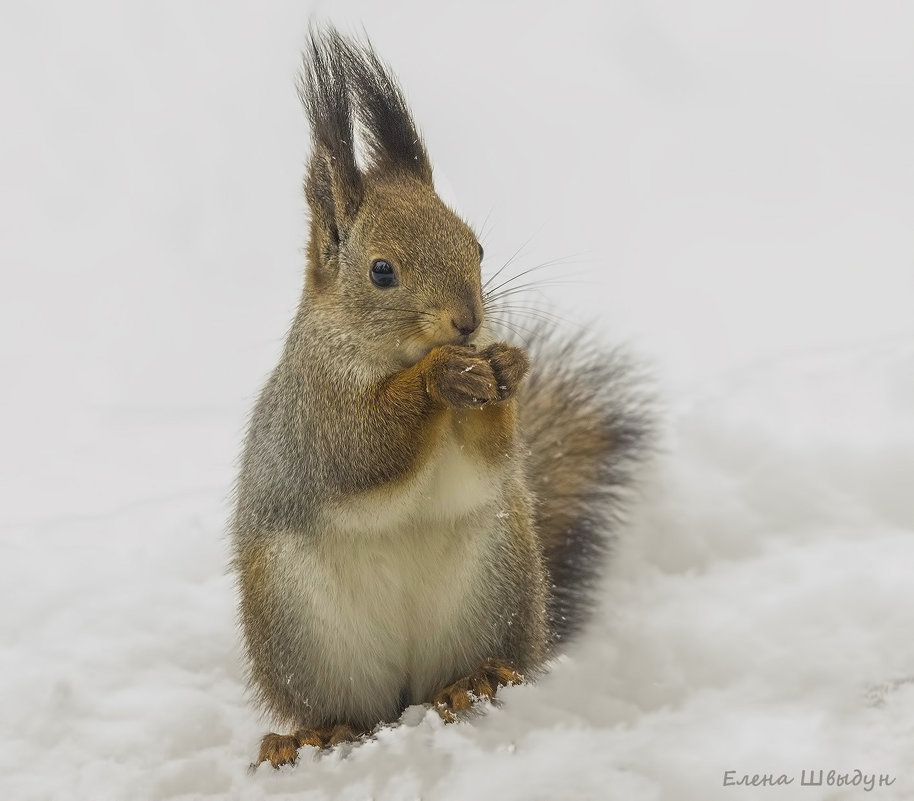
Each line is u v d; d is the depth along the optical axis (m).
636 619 10.62
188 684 11.23
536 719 9.13
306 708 9.99
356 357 9.54
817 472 12.18
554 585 11.62
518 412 10.92
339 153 9.82
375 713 10.03
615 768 8.38
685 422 13.38
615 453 12.95
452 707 9.55
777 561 11.16
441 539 9.68
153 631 11.96
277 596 9.89
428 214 9.71
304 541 9.78
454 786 8.52
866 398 13.41
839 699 8.66
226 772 9.66
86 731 10.44
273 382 10.53
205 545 13.40
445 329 9.35
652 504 12.31
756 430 12.88
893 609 9.59
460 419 9.34
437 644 9.93
